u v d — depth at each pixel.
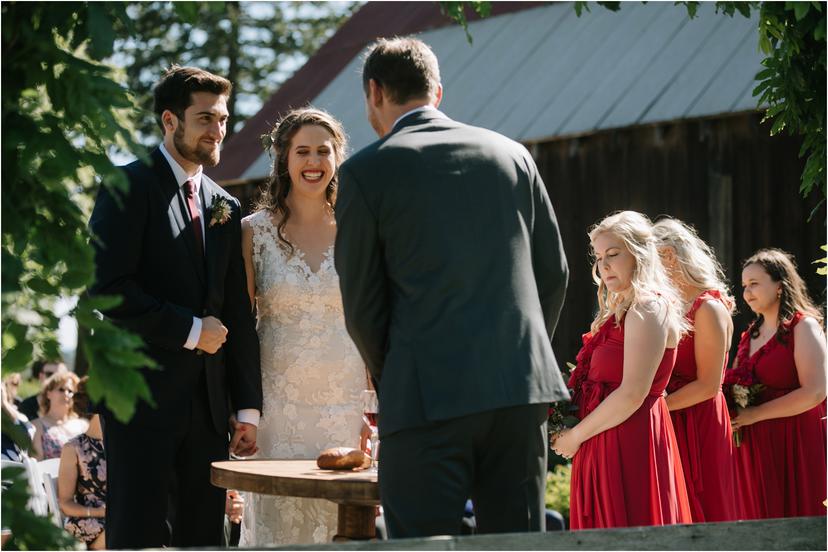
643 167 12.32
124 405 2.40
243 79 23.42
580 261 12.78
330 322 4.41
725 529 2.86
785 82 4.16
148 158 2.62
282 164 4.43
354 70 16.39
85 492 6.20
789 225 11.31
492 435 2.97
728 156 11.73
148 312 3.79
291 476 3.25
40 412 7.61
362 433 4.33
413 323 2.96
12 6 2.69
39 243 2.67
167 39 22.75
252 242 4.47
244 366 4.17
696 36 12.88
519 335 2.98
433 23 16.44
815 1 3.84
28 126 2.65
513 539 2.68
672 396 4.34
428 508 2.88
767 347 4.96
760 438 4.91
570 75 13.49
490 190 3.06
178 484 4.00
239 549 2.58
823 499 4.87
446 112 14.03
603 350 4.02
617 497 3.82
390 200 2.99
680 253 4.55
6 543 2.58
